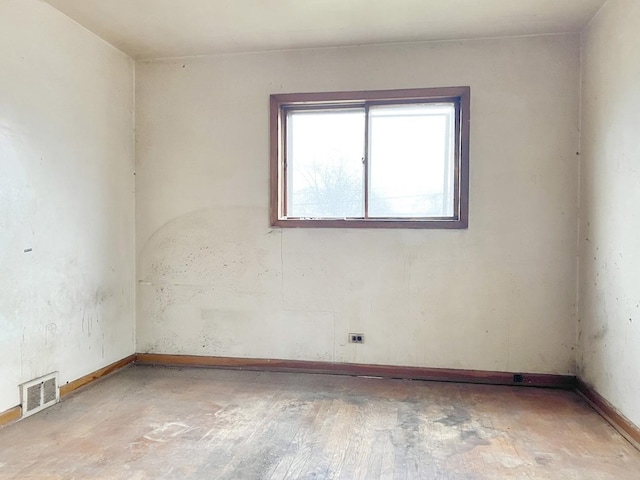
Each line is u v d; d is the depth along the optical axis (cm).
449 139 326
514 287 311
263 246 344
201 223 352
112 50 329
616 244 246
